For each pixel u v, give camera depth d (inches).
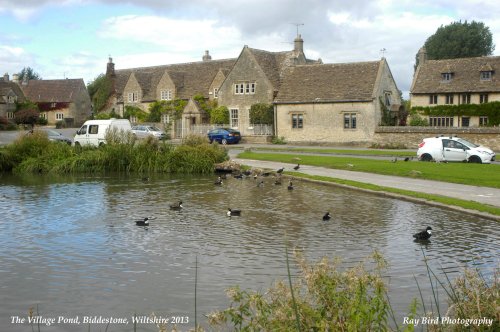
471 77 2304.4
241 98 2395.4
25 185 1055.0
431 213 703.7
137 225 646.5
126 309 376.8
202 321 351.6
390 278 430.6
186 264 479.5
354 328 224.8
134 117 2824.8
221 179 1128.2
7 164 1379.2
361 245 539.8
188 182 1090.1
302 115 2228.1
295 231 607.2
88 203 819.4
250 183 1053.8
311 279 250.1
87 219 690.2
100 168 1346.0
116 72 3166.8
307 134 2217.0
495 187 890.1
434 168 1133.7
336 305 239.6
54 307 382.6
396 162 1282.0
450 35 3816.4
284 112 2267.5
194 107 2502.5
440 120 2325.3
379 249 522.9
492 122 2210.9
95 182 1101.7
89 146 1461.6
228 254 510.3
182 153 1346.0
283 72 2407.7
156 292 408.5
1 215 722.8
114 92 3024.1
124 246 546.9
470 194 812.0
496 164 1235.9
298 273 443.8
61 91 3533.5
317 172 1154.0
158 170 1336.1
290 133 2260.1
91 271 462.9
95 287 421.7
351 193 892.0
